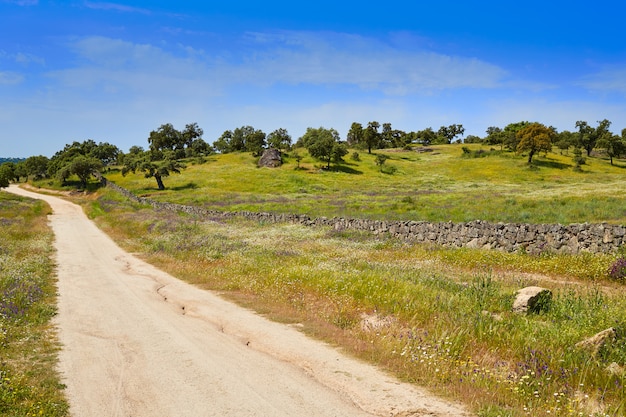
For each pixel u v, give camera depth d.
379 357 8.34
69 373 7.95
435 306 11.36
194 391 7.11
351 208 50.47
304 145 158.75
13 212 52.78
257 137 152.75
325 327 10.48
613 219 32.69
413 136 196.12
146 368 8.16
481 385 7.02
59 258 24.06
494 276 16.11
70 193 92.75
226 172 102.44
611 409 6.20
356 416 6.17
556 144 156.38
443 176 100.12
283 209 52.66
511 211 40.28
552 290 13.67
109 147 166.00
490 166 107.62
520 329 9.63
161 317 12.04
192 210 48.59
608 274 15.42
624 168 110.25
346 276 14.76
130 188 87.06
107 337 10.21
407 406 6.40
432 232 24.19
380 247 23.58
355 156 120.75
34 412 6.27
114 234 36.00
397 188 80.75
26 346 9.41
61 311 12.79
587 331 9.50
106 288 16.20
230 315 11.95
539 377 7.15
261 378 7.61
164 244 26.55
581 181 86.25
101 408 6.55
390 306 11.55
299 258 19.84
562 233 19.41
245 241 26.52
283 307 12.55
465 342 8.82
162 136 169.50
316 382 7.41
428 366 7.77
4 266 19.08
